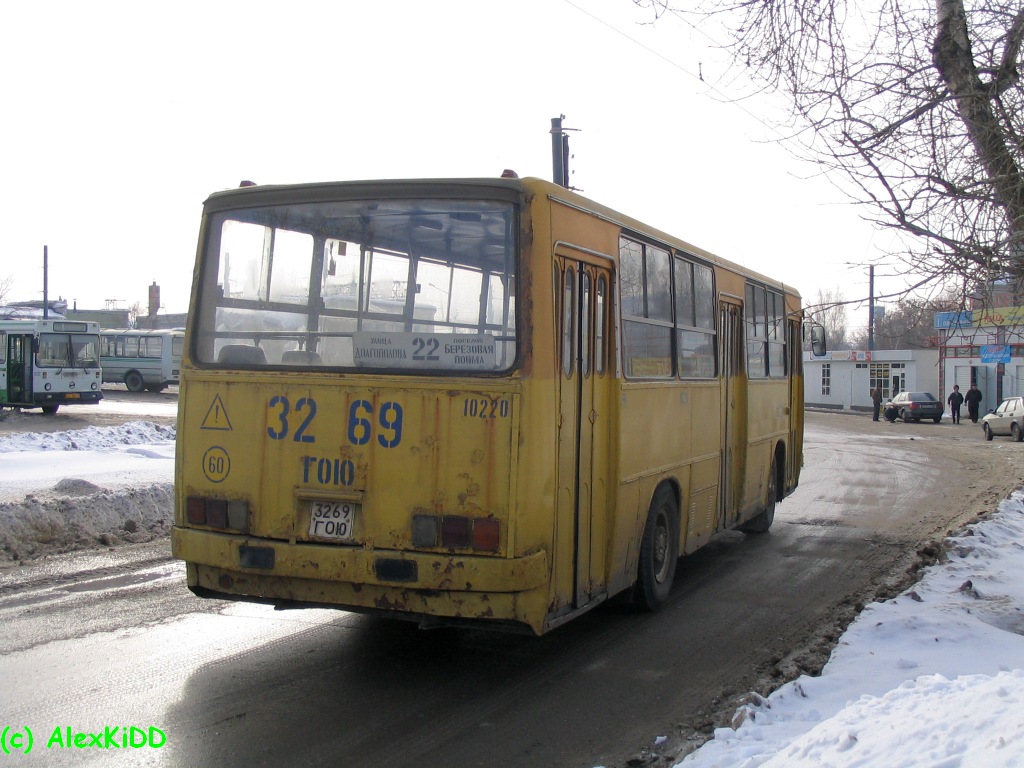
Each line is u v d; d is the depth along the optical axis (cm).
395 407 555
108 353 4934
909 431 3650
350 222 591
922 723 402
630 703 553
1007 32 656
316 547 557
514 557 531
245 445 586
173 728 496
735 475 1000
